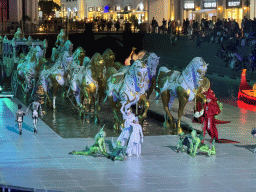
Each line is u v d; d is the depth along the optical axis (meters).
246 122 19.22
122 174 11.96
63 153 14.12
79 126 19.25
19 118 16.80
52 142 15.66
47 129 18.00
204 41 43.78
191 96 17.61
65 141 15.86
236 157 13.82
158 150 14.70
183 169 12.49
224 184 11.22
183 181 11.42
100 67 19.69
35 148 14.73
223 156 13.95
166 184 11.16
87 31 56.81
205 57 43.53
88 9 94.81
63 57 22.64
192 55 46.28
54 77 22.91
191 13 63.50
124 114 14.30
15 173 11.87
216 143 15.64
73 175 11.80
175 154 14.17
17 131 17.41
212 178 11.70
